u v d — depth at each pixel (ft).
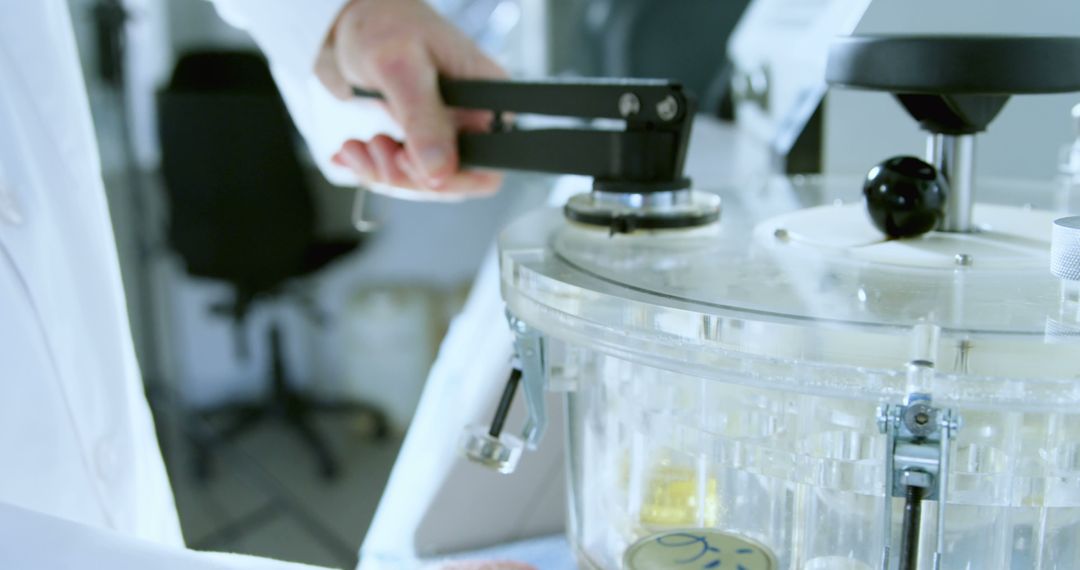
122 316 1.91
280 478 7.32
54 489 1.56
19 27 1.69
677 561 1.17
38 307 1.57
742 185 1.92
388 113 2.37
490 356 2.13
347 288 9.40
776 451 1.17
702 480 1.26
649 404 1.27
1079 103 2.00
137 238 9.30
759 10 2.99
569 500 1.53
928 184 1.36
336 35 2.35
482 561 1.46
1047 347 0.99
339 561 6.30
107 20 9.02
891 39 1.30
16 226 1.55
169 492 2.12
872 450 1.12
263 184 7.80
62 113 1.76
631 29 5.60
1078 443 1.08
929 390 0.98
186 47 9.53
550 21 6.32
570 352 1.42
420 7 2.26
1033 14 1.94
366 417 8.13
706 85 5.42
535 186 6.71
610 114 1.61
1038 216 1.53
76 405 1.71
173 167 7.80
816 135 2.20
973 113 1.37
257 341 9.04
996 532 1.12
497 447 1.45
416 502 2.06
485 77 2.28
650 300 1.15
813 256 1.36
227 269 7.95
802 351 1.05
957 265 1.28
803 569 1.19
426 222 9.33
